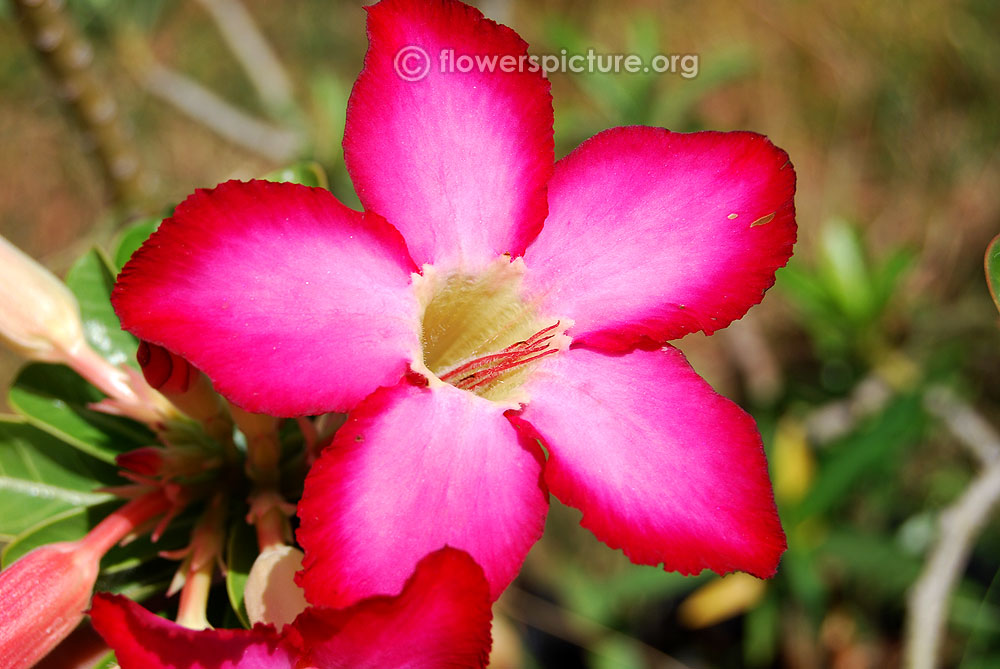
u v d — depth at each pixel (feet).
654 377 0.47
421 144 0.47
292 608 0.45
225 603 0.53
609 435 0.46
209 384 0.50
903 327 1.16
